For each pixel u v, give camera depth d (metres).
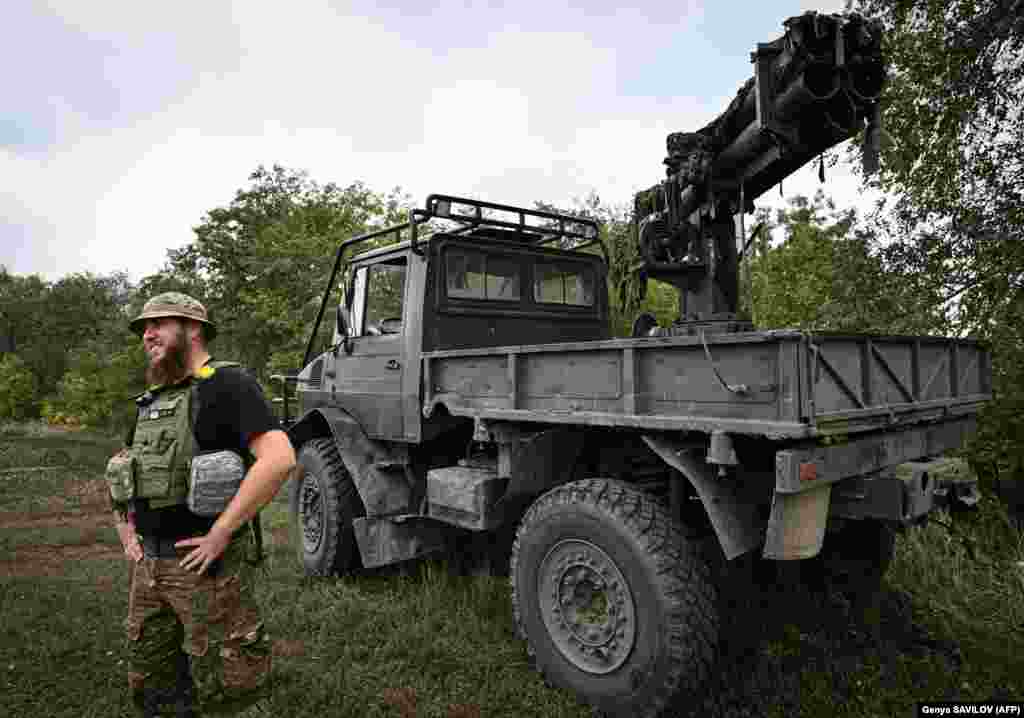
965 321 4.88
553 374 2.97
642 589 2.49
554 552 2.89
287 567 4.63
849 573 3.64
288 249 13.37
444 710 2.68
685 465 2.46
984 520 4.24
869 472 2.60
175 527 2.02
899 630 3.32
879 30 2.50
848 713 2.64
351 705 2.70
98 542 5.73
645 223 3.26
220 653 2.03
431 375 3.81
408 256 4.22
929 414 2.85
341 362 4.79
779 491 2.08
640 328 3.51
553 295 4.77
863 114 2.65
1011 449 4.39
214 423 2.04
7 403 24.94
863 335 2.39
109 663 3.15
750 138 2.83
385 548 4.02
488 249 4.39
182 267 19.34
